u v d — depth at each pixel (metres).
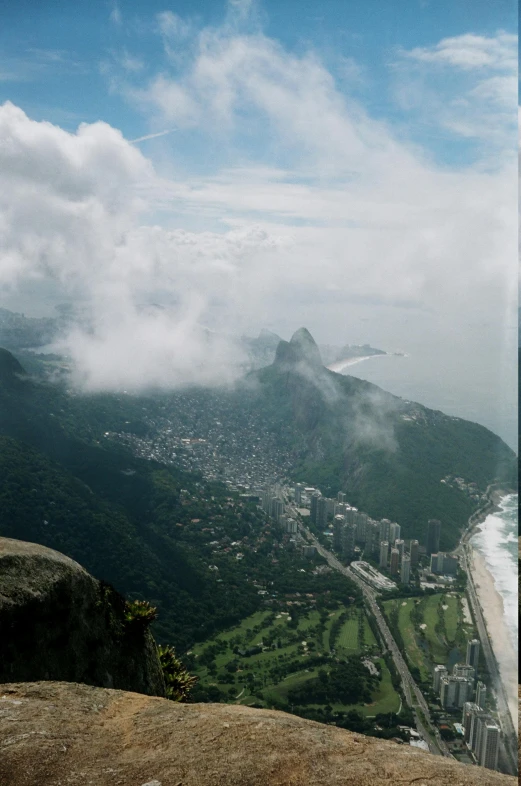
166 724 3.34
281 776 2.81
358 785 2.70
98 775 2.89
